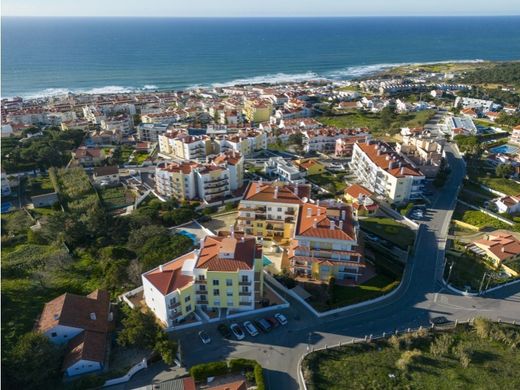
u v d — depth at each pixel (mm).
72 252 105125
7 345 68438
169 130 199875
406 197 131500
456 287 89062
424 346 73250
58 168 170000
